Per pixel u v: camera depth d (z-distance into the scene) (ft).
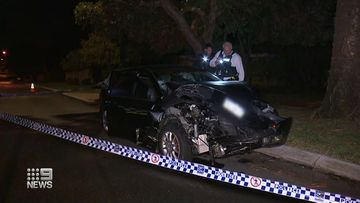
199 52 42.24
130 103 25.86
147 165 22.72
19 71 180.75
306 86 64.23
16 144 28.45
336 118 31.45
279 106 42.27
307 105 43.52
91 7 47.21
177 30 48.01
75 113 45.01
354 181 19.72
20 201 17.70
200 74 26.99
